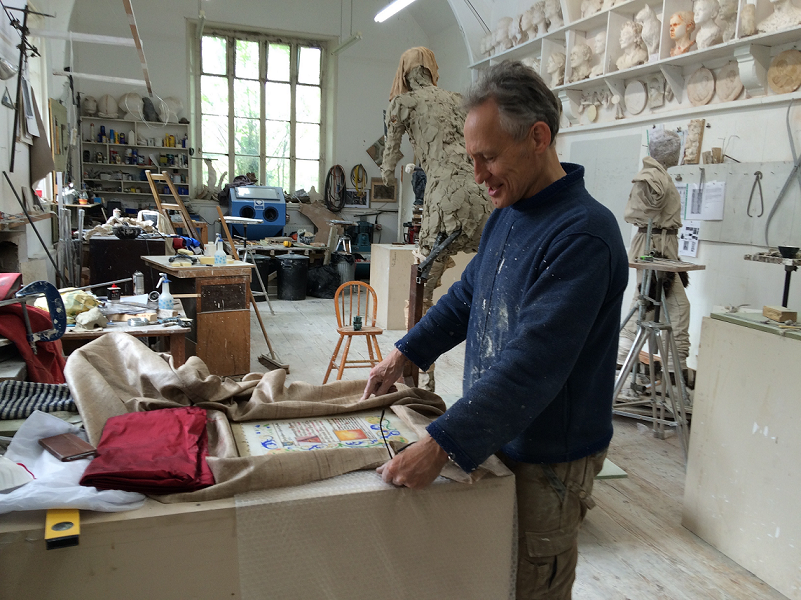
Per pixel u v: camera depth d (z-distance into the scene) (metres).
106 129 9.15
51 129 6.50
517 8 6.82
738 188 4.11
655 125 4.93
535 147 1.08
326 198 10.34
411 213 10.26
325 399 1.48
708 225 4.37
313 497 1.02
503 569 1.19
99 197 8.89
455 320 1.42
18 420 1.39
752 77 3.95
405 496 1.08
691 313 4.58
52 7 6.95
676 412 3.34
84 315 2.88
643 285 3.53
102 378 1.41
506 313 1.17
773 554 2.13
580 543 2.41
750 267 4.09
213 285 4.10
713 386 2.36
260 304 7.48
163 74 9.32
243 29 9.87
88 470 1.01
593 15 5.21
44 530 0.89
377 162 10.65
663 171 3.73
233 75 10.01
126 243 4.75
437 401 1.51
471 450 0.99
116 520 0.92
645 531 2.51
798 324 2.13
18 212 4.60
